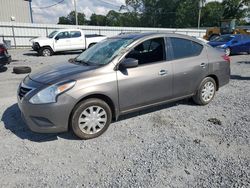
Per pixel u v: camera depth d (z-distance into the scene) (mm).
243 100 5844
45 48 16844
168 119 4676
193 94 5172
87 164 3238
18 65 12141
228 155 3424
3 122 4555
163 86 4551
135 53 4285
